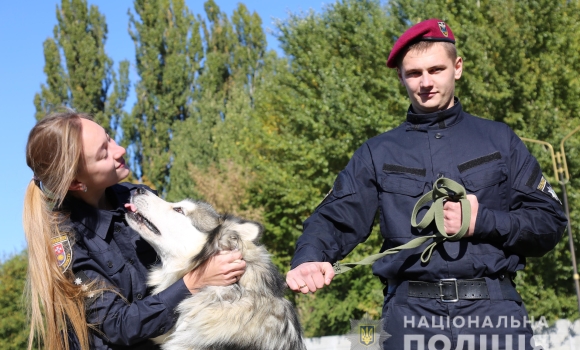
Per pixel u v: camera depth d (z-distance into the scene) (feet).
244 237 13.29
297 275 10.80
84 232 12.06
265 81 93.97
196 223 13.58
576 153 58.65
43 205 11.73
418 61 11.57
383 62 68.28
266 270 13.21
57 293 11.37
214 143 107.86
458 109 11.50
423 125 11.54
